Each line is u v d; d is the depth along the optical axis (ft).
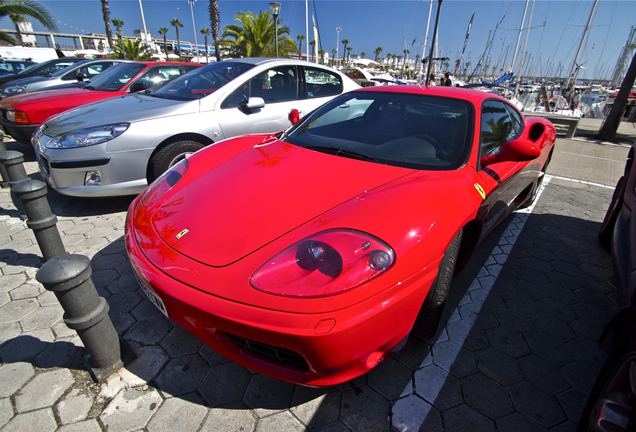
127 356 5.62
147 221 5.57
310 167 6.17
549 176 17.89
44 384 5.24
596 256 9.68
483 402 5.17
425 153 6.58
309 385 4.54
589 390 5.47
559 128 35.47
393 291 4.33
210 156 7.25
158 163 10.69
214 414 4.86
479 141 6.97
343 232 4.43
